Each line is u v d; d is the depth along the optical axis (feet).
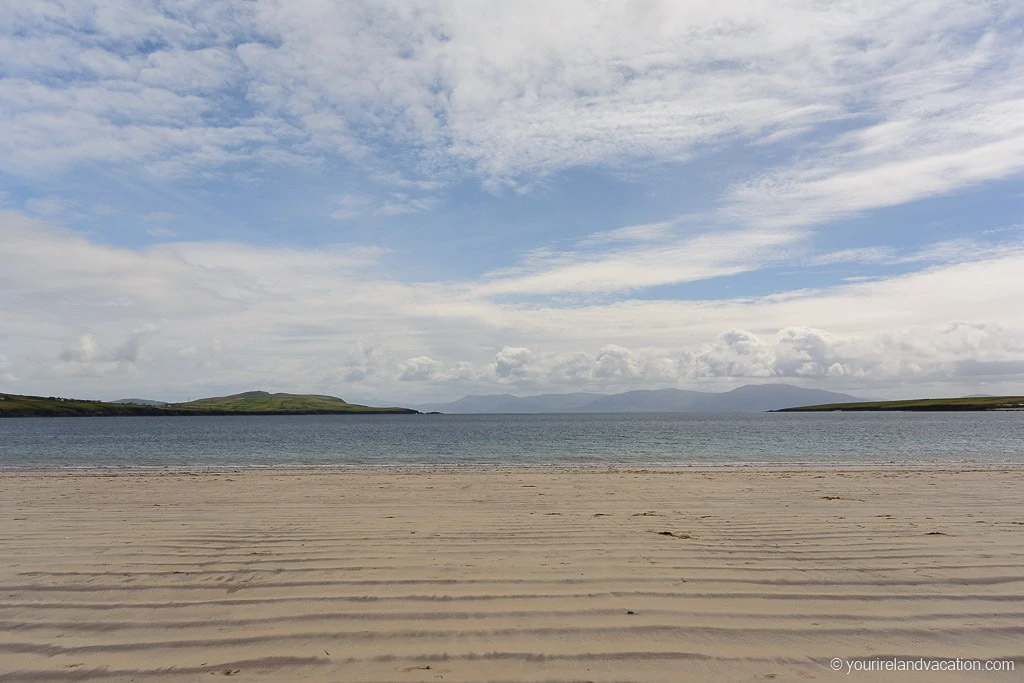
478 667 14.32
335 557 24.23
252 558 24.16
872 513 34.58
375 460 93.35
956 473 61.16
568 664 14.44
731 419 460.55
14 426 313.94
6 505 38.83
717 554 24.50
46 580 21.39
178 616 17.81
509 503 39.17
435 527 30.22
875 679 13.76
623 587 20.17
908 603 18.78
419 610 18.07
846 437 165.07
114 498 42.27
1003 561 23.43
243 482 54.03
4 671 14.46
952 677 13.91
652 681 13.62
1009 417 391.24
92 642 16.07
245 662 14.73
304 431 239.91
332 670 14.23
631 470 69.46
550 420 483.92
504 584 20.53
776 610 18.07
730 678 13.78
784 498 41.34
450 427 291.17
